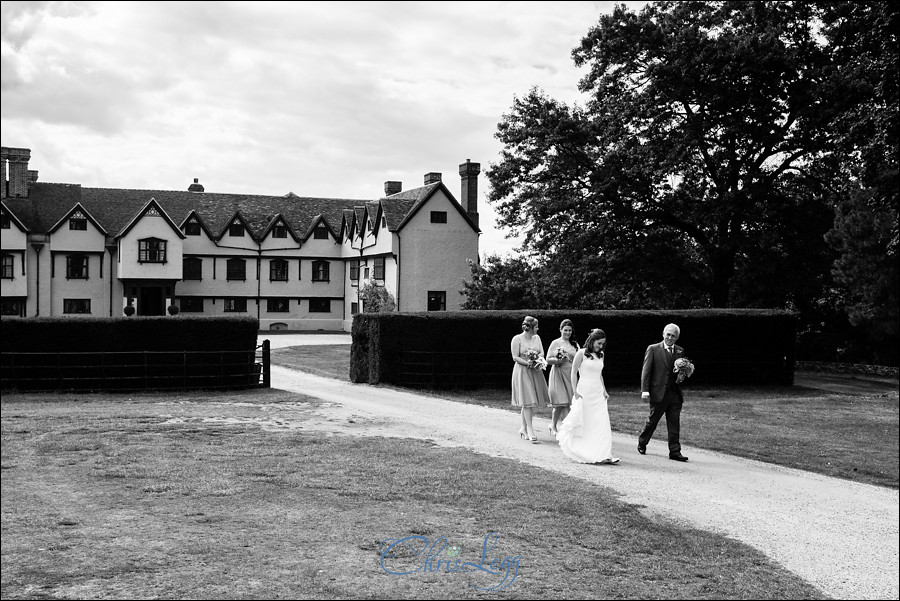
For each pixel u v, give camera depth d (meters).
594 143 36.78
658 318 26.06
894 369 33.41
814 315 39.31
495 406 19.95
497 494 10.00
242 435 14.13
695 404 21.50
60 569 6.58
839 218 31.61
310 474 10.77
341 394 21.78
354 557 7.25
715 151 35.69
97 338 21.30
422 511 9.03
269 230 61.31
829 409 21.12
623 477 11.83
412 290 52.81
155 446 12.71
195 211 59.88
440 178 54.94
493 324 24.02
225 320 22.36
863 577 7.84
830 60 33.34
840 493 11.69
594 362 12.96
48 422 14.95
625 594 6.80
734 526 9.47
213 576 6.53
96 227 56.12
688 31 33.34
